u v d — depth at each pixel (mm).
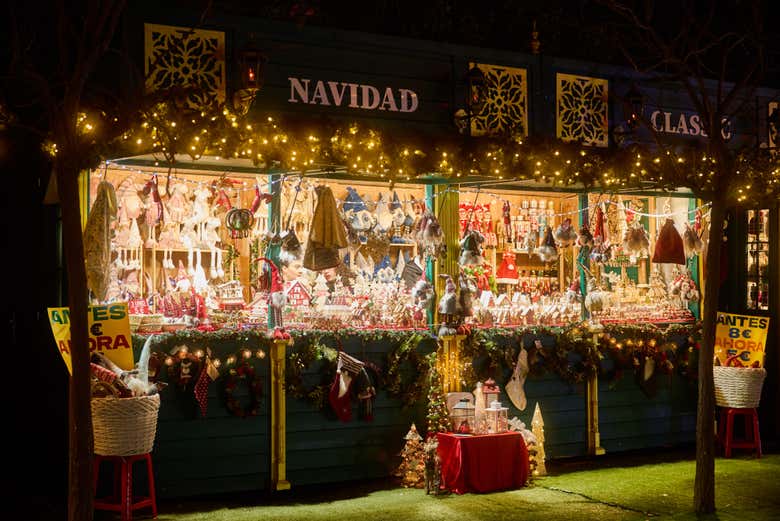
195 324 7676
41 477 7941
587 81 9242
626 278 10969
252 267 9055
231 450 7723
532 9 10531
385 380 8359
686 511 7219
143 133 6684
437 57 8461
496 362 8867
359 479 8328
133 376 6918
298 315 8242
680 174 8062
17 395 8391
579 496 7754
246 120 7320
